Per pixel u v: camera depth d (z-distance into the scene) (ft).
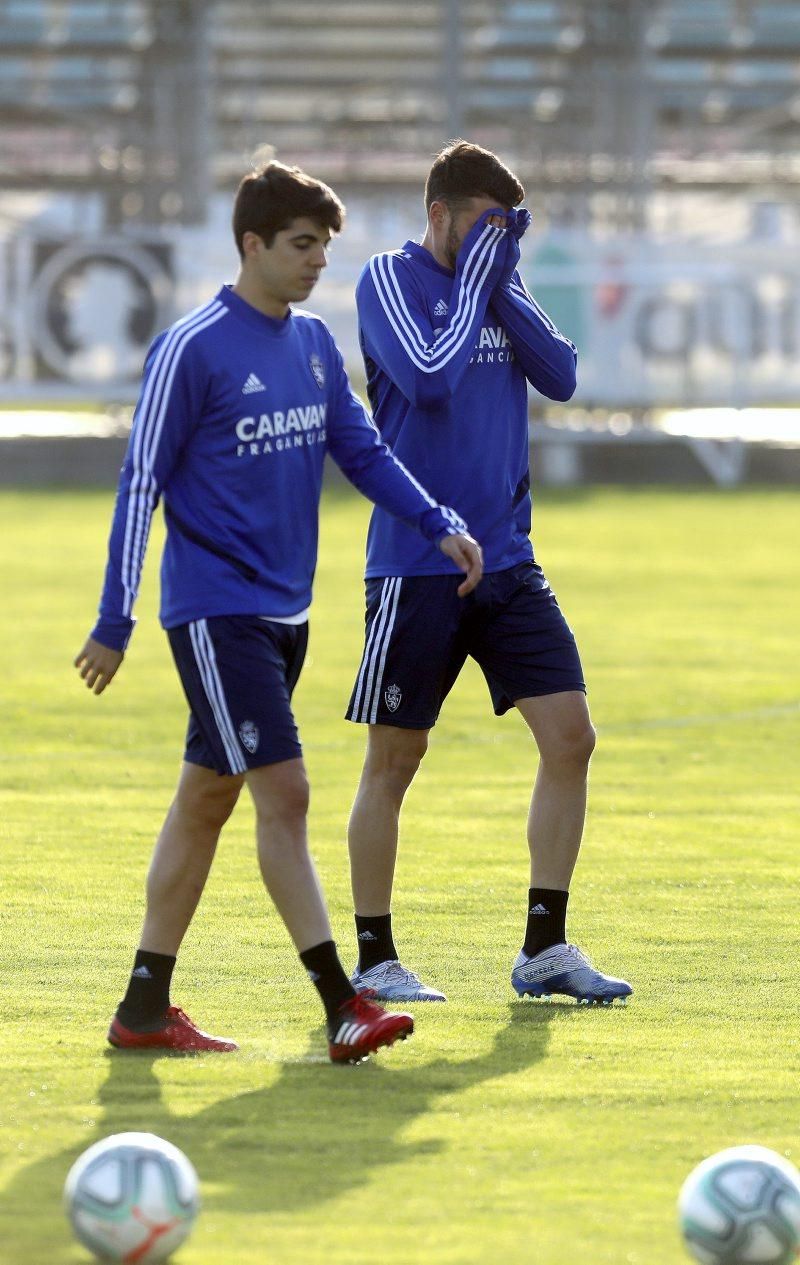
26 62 343.67
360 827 57.98
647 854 76.84
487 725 108.78
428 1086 47.93
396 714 57.82
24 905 68.03
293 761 49.85
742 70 363.15
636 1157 42.80
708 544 203.00
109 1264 36.14
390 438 59.00
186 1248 37.29
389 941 58.13
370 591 58.70
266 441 50.21
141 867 74.18
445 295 58.80
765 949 62.49
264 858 49.78
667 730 106.11
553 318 268.00
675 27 349.00
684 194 370.53
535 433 280.10
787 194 367.25
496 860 75.77
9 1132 44.11
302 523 51.29
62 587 167.94
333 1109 46.03
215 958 60.90
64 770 93.97
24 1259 36.52
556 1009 55.72
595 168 332.80
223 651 49.85
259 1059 50.31
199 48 306.35
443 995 56.95
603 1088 47.83
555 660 58.18
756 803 87.25
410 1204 39.81
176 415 49.52
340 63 353.72
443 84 336.49
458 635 58.18
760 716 110.52
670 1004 56.08
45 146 361.30
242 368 49.85
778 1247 35.58
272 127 366.63
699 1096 47.21
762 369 270.87
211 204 317.83
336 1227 38.45
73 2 331.36
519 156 363.76
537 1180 41.32
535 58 331.98
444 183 57.98
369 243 261.24
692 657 132.16
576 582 172.45
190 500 50.31
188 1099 46.70
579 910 67.77
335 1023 49.37
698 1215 35.86
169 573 50.80
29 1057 50.21
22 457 273.13
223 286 50.85
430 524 52.42
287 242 49.57
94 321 262.06
